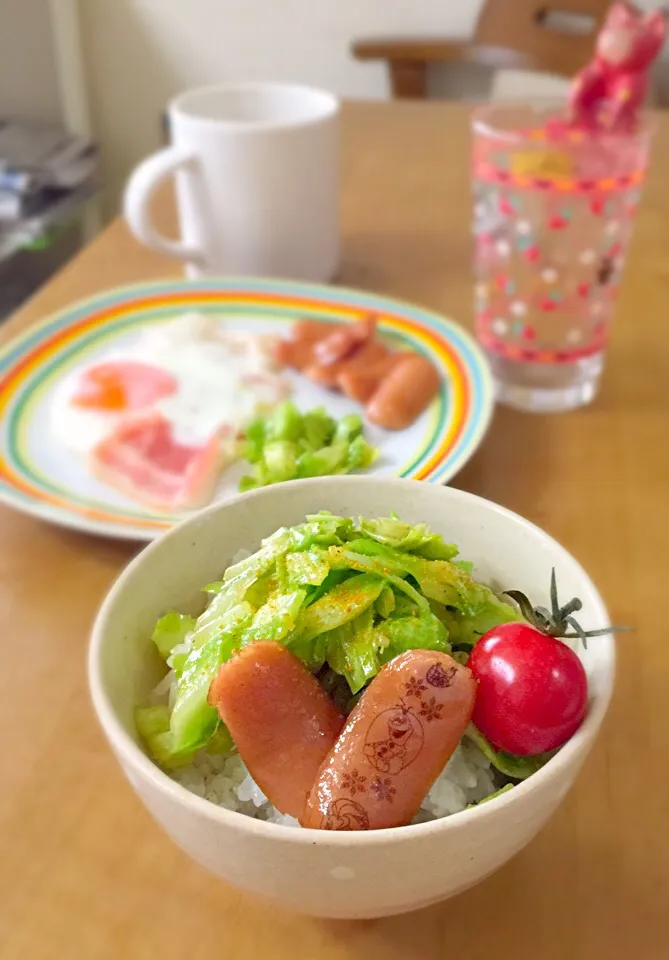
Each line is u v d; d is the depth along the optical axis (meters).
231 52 1.00
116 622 0.19
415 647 0.19
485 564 0.22
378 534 0.20
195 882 0.21
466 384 0.36
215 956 0.19
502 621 0.20
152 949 0.20
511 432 0.36
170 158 0.42
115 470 0.32
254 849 0.15
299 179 0.43
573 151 0.35
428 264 0.49
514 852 0.18
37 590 0.29
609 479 0.33
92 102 1.04
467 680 0.17
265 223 0.44
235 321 0.42
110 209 1.08
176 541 0.21
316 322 0.41
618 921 0.20
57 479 0.32
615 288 0.37
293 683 0.18
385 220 0.54
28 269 0.90
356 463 0.32
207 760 0.20
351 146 0.65
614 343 0.42
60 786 0.23
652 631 0.27
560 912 0.20
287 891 0.16
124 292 0.44
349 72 0.99
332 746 0.17
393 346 0.40
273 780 0.17
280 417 0.34
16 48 0.98
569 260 0.36
